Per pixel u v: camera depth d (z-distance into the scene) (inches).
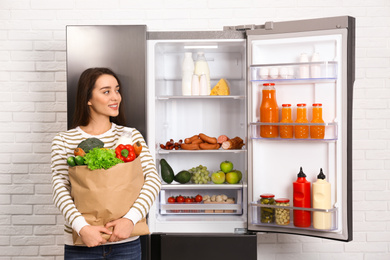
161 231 95.4
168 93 111.2
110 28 92.1
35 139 118.2
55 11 117.2
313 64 86.4
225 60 108.8
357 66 116.0
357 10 115.7
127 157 67.9
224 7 116.3
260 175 94.6
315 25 87.1
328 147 88.1
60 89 117.9
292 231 90.1
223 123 108.8
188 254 91.8
